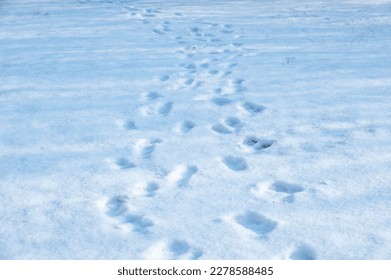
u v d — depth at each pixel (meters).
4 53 7.21
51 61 6.78
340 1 11.67
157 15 10.14
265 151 4.00
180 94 5.42
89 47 7.52
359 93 5.18
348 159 3.80
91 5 11.52
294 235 2.92
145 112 4.93
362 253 2.75
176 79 5.95
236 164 3.87
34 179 3.60
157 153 4.00
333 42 7.48
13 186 3.50
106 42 7.82
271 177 3.59
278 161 3.82
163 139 4.28
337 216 3.08
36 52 7.25
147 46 7.57
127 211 3.20
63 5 11.52
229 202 3.29
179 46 7.55
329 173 3.60
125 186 3.51
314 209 3.16
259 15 9.98
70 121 4.69
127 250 2.83
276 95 5.25
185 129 4.54
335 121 4.51
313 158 3.84
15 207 3.25
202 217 3.13
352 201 3.23
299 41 7.65
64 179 3.60
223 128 4.51
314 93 5.25
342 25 8.73
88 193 3.42
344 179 3.51
